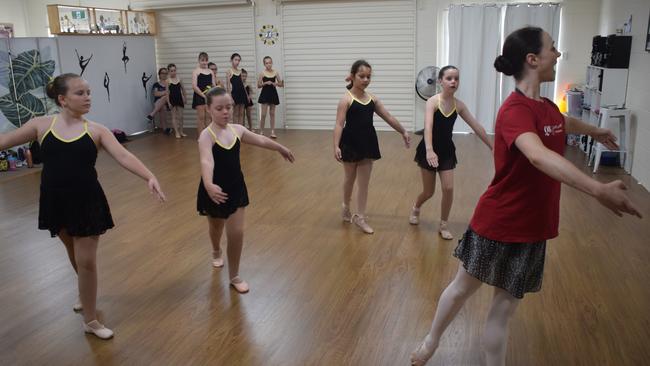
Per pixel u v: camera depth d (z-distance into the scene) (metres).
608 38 6.96
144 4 11.17
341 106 4.43
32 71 8.32
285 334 2.94
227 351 2.78
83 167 2.75
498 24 9.60
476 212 2.17
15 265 4.02
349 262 3.95
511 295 2.14
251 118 10.94
